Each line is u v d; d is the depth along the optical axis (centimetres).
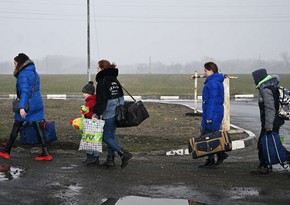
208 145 848
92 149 845
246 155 1022
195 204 632
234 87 4525
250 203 639
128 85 4912
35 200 640
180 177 783
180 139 1196
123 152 839
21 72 884
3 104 2319
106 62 838
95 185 723
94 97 876
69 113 1875
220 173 821
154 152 1016
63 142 1085
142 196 668
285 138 1294
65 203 630
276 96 801
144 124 1512
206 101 869
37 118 908
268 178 786
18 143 1080
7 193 670
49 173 797
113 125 841
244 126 1548
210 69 873
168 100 3056
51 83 5184
